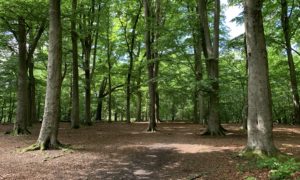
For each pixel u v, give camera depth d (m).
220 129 18.39
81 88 36.91
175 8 26.16
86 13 22.98
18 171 9.02
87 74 29.17
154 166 10.12
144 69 36.97
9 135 18.11
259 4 10.36
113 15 33.16
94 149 13.10
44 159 10.70
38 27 20.31
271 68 28.42
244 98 19.25
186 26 19.22
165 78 19.36
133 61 35.72
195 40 19.64
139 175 8.98
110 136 18.33
